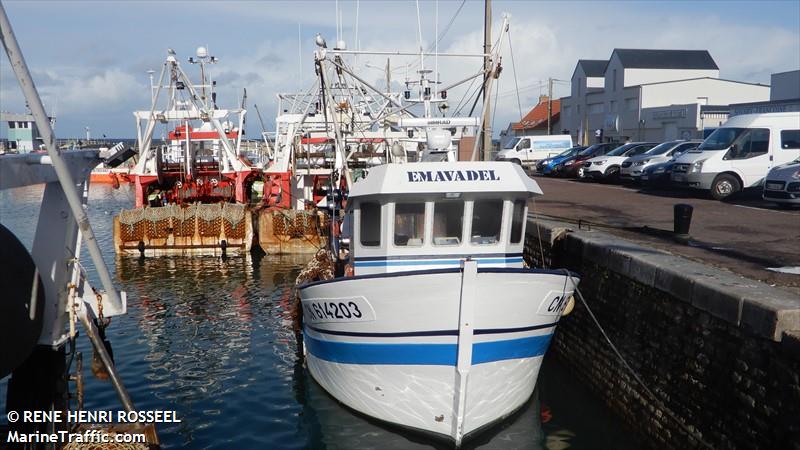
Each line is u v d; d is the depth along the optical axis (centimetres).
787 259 899
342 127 1659
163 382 991
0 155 439
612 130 4391
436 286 706
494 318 733
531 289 746
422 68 1174
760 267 845
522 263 855
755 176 1670
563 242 1058
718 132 1788
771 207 1501
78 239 536
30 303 483
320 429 820
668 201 1689
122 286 1609
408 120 1007
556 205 1616
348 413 859
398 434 798
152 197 2262
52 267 516
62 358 529
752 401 581
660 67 4319
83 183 540
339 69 1301
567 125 5216
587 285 955
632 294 817
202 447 779
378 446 781
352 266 877
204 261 1912
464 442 774
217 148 2497
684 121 3559
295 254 1994
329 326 816
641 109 4022
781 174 1438
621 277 849
